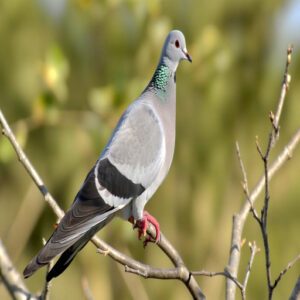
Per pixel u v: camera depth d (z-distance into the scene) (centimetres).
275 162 684
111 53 1512
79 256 1542
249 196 657
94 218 655
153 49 1259
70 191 1534
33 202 1545
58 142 1539
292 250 1675
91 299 663
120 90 1131
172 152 753
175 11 1600
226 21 1638
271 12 1642
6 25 1571
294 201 1675
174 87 767
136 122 723
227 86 1636
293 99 1658
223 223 1683
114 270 1620
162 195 1667
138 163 708
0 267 514
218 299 1641
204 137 1680
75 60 1561
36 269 552
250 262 586
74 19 1528
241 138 1691
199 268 1669
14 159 1552
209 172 1681
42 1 1573
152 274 621
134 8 1222
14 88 1534
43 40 1573
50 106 1111
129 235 1162
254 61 1667
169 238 1664
